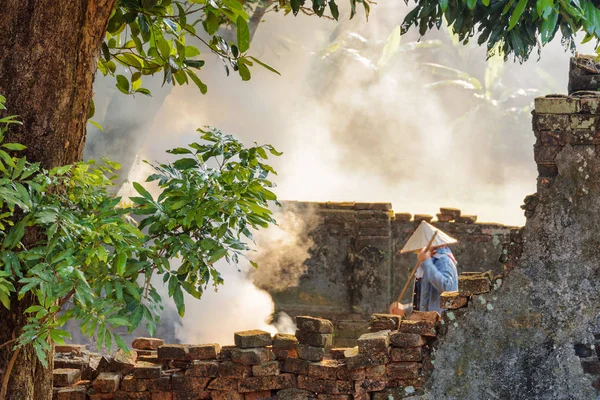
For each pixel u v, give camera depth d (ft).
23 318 15.52
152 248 15.99
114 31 18.11
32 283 13.82
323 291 43.70
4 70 15.47
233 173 16.47
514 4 23.76
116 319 14.32
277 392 20.48
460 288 19.89
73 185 15.64
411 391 19.97
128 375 20.85
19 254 14.29
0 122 15.37
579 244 19.45
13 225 14.56
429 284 27.55
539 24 24.00
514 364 19.67
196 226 16.69
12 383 15.66
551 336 19.56
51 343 16.49
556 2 20.59
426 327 19.93
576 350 19.63
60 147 15.85
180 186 16.49
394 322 21.08
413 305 28.12
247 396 20.49
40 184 15.03
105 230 14.55
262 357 20.43
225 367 20.47
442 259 27.76
